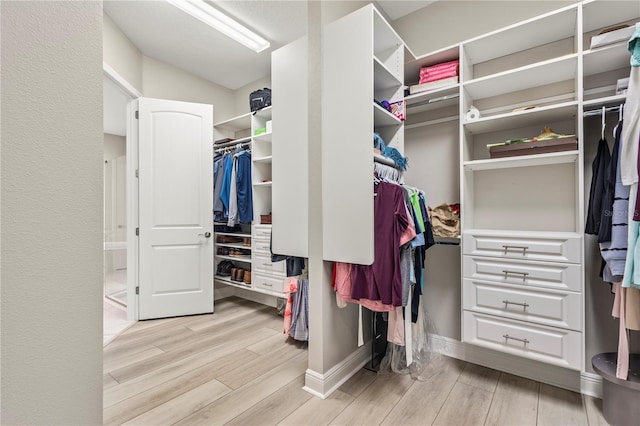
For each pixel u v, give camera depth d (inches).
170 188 123.0
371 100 61.5
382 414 61.2
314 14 70.7
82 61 22.9
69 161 22.0
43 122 20.5
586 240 69.8
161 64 132.0
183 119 125.8
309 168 71.6
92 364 23.4
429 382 73.3
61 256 21.5
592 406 64.0
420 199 76.6
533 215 77.7
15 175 19.1
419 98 87.1
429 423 58.6
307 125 73.7
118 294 156.2
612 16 65.5
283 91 78.4
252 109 129.1
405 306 68.4
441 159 92.0
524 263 68.1
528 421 59.4
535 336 66.6
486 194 84.4
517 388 70.7
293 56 76.2
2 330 18.4
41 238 20.3
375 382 73.1
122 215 228.4
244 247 132.0
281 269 116.2
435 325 91.5
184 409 62.8
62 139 21.6
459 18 88.4
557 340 64.2
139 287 117.6
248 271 133.6
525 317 67.8
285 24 106.4
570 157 67.0
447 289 89.7
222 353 88.6
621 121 57.0
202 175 128.3
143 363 82.5
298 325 93.9
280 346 93.4
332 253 67.3
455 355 87.2
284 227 78.2
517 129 80.1
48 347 20.7
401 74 80.5
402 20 98.7
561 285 64.0
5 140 18.6
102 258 24.1
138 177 119.6
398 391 69.3
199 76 145.9
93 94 23.6
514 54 81.0
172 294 121.6
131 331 106.6
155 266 119.9
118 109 175.8
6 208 18.6
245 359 84.8
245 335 102.3
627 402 56.0
